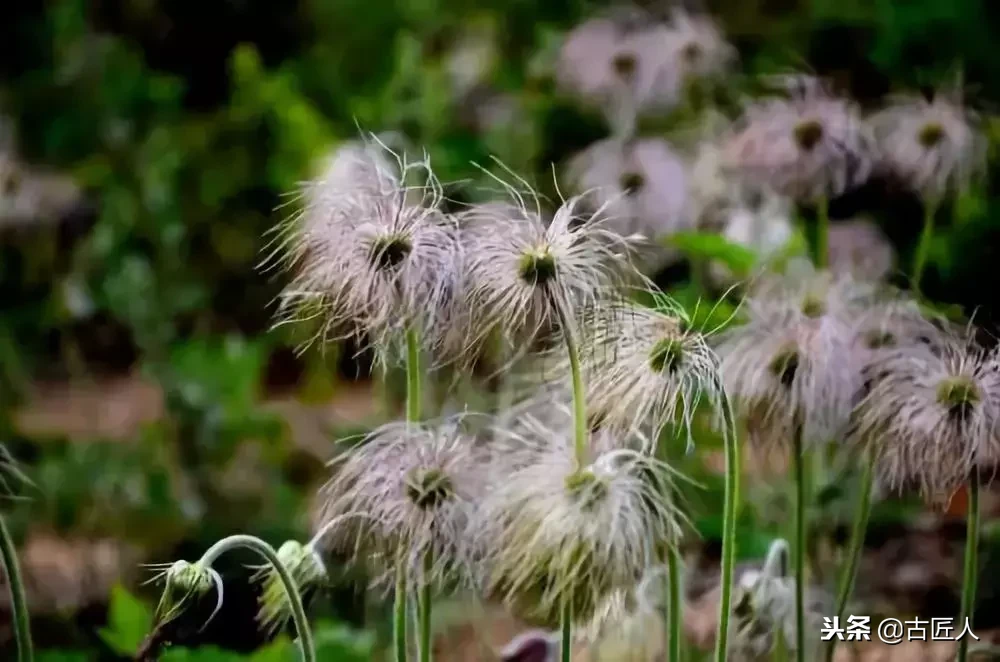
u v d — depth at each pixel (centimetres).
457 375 148
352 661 174
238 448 243
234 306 334
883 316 162
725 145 184
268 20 410
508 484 146
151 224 312
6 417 262
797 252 176
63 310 307
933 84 219
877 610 180
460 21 333
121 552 213
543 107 278
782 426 156
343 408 272
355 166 158
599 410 148
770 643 160
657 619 163
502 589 146
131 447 249
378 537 147
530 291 145
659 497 146
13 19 391
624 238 151
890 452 154
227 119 350
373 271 145
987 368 152
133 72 373
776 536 177
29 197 303
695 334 148
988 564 182
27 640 146
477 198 231
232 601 177
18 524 218
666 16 277
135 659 145
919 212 198
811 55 271
